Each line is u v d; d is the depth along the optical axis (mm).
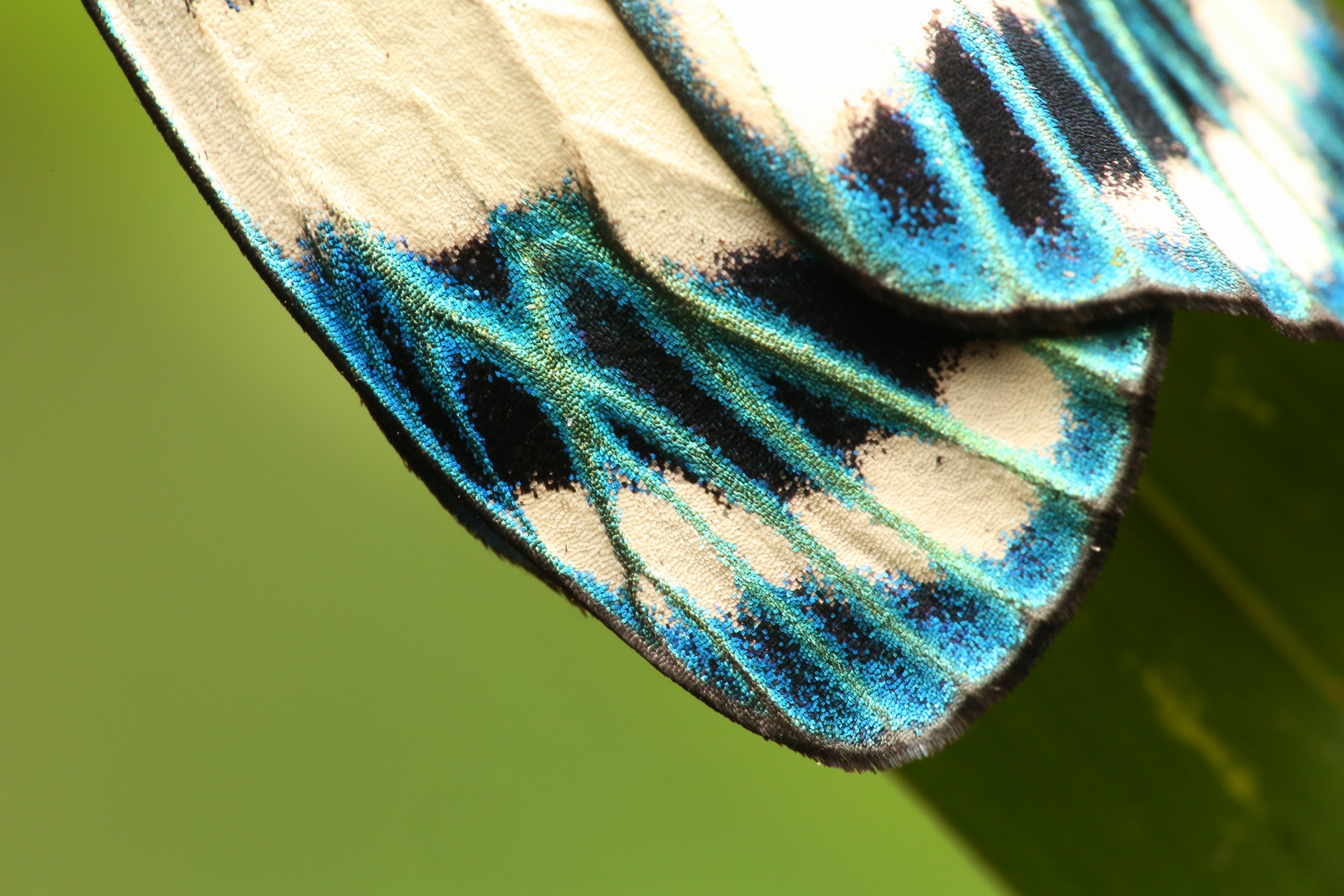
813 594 136
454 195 136
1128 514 147
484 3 136
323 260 137
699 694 137
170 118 137
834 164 134
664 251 136
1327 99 142
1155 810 146
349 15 136
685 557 137
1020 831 146
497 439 137
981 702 135
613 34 135
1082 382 134
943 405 135
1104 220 134
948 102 134
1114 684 146
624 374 136
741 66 134
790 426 136
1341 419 146
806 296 135
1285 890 145
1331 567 146
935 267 134
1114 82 138
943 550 135
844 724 136
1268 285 135
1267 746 145
